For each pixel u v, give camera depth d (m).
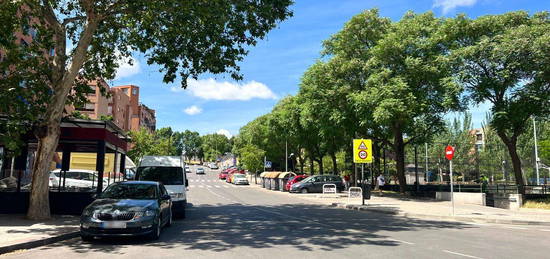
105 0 13.79
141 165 15.91
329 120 28.62
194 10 12.61
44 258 7.69
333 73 27.30
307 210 18.64
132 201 9.93
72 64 13.27
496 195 21.94
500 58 21.80
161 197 11.12
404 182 28.56
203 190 36.31
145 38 14.09
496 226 13.72
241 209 18.73
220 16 12.74
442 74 24.17
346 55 27.98
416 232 11.61
